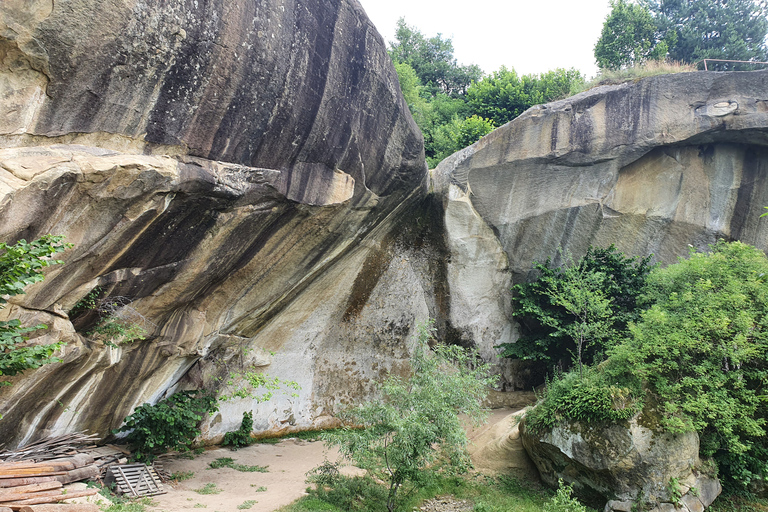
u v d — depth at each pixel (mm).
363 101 8414
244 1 6145
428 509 7727
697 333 7762
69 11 4730
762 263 8570
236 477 7930
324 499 7016
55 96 5023
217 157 6660
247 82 6508
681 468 7281
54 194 4883
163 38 5512
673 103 12055
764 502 7797
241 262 8203
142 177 5605
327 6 7312
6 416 5645
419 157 10352
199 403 8312
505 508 7602
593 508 7758
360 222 9992
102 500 5410
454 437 6762
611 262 11617
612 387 7754
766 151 12273
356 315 12234
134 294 6781
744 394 7648
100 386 7062
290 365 11227
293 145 7590
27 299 5316
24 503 4527
